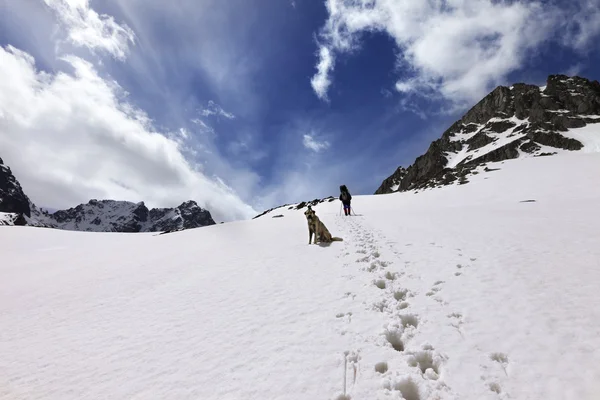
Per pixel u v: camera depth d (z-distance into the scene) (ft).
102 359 19.52
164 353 19.13
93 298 33.94
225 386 14.89
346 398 13.24
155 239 96.89
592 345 14.25
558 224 42.60
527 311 17.98
